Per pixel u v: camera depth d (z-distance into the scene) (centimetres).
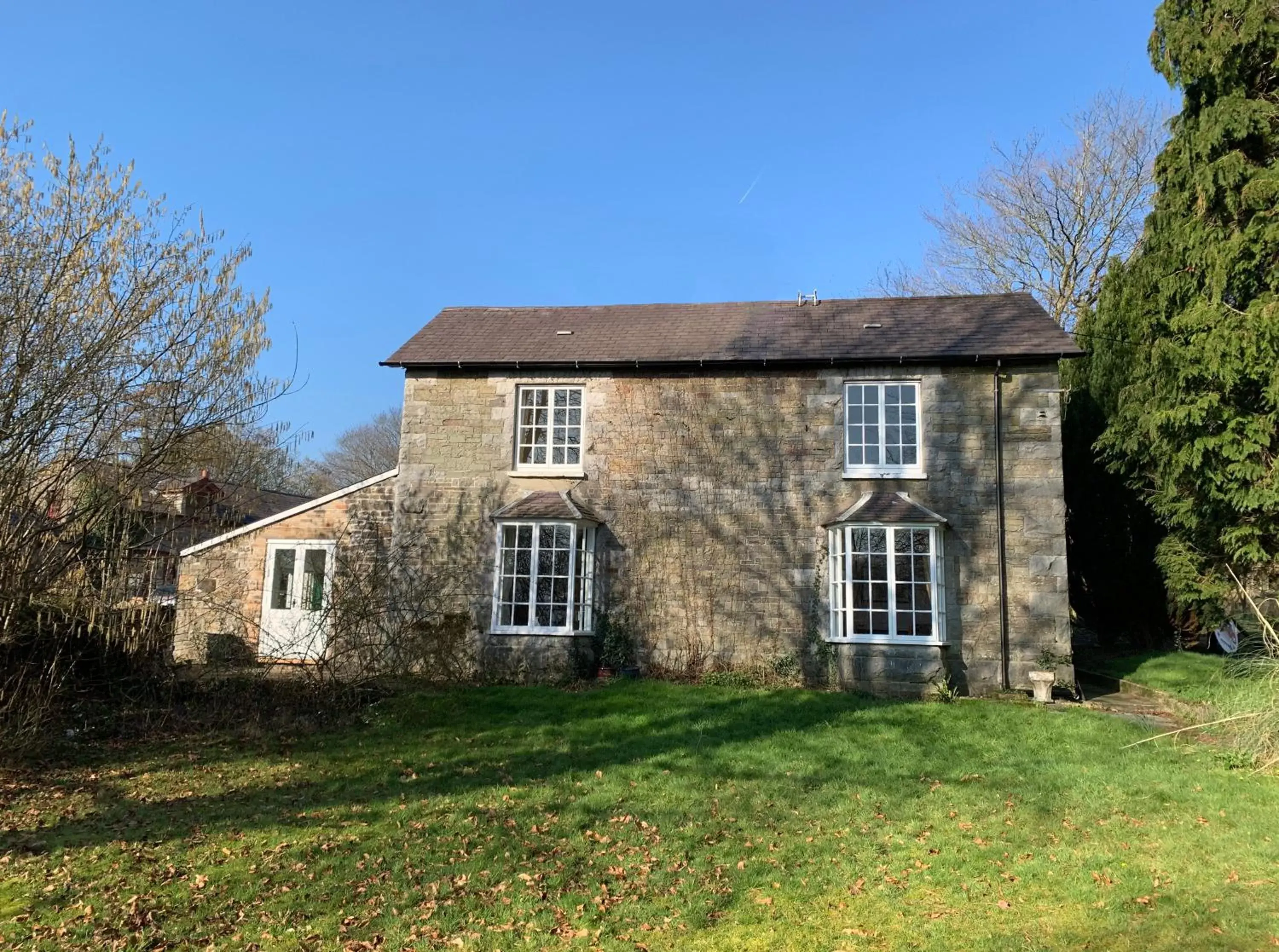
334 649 1341
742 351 1512
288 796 824
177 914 556
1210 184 1269
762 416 1489
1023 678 1344
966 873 620
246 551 1677
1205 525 1348
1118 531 1730
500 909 563
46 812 774
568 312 1784
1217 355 1203
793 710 1159
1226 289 1277
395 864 641
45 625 1033
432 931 532
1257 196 1202
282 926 540
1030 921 539
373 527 1612
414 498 1553
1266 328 1159
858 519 1373
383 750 998
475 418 1569
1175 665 1455
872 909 563
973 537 1390
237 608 1645
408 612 1499
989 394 1426
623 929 537
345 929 535
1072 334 2239
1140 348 1483
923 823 727
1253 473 1206
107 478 1016
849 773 873
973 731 1041
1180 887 579
